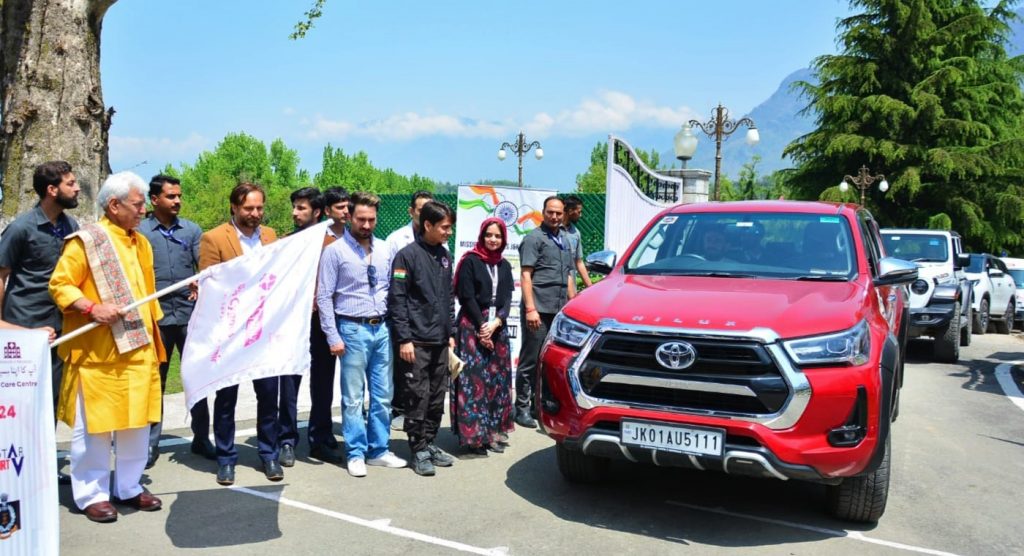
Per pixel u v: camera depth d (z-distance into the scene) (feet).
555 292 22.76
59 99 24.16
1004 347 46.44
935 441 22.45
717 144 59.36
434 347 18.25
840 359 13.46
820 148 113.19
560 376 14.85
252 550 13.37
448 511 15.58
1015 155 102.32
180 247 18.85
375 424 18.63
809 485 17.71
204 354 14.57
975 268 52.19
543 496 16.65
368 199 17.63
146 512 15.11
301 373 15.42
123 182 14.40
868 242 19.62
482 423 19.44
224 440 17.04
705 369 13.53
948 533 14.96
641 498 16.61
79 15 24.40
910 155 104.63
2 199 24.17
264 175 219.41
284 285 15.37
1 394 11.25
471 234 28.55
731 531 14.78
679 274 17.76
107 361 14.15
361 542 13.85
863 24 108.37
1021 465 20.06
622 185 35.70
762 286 16.15
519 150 80.53
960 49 108.88
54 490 11.87
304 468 18.42
